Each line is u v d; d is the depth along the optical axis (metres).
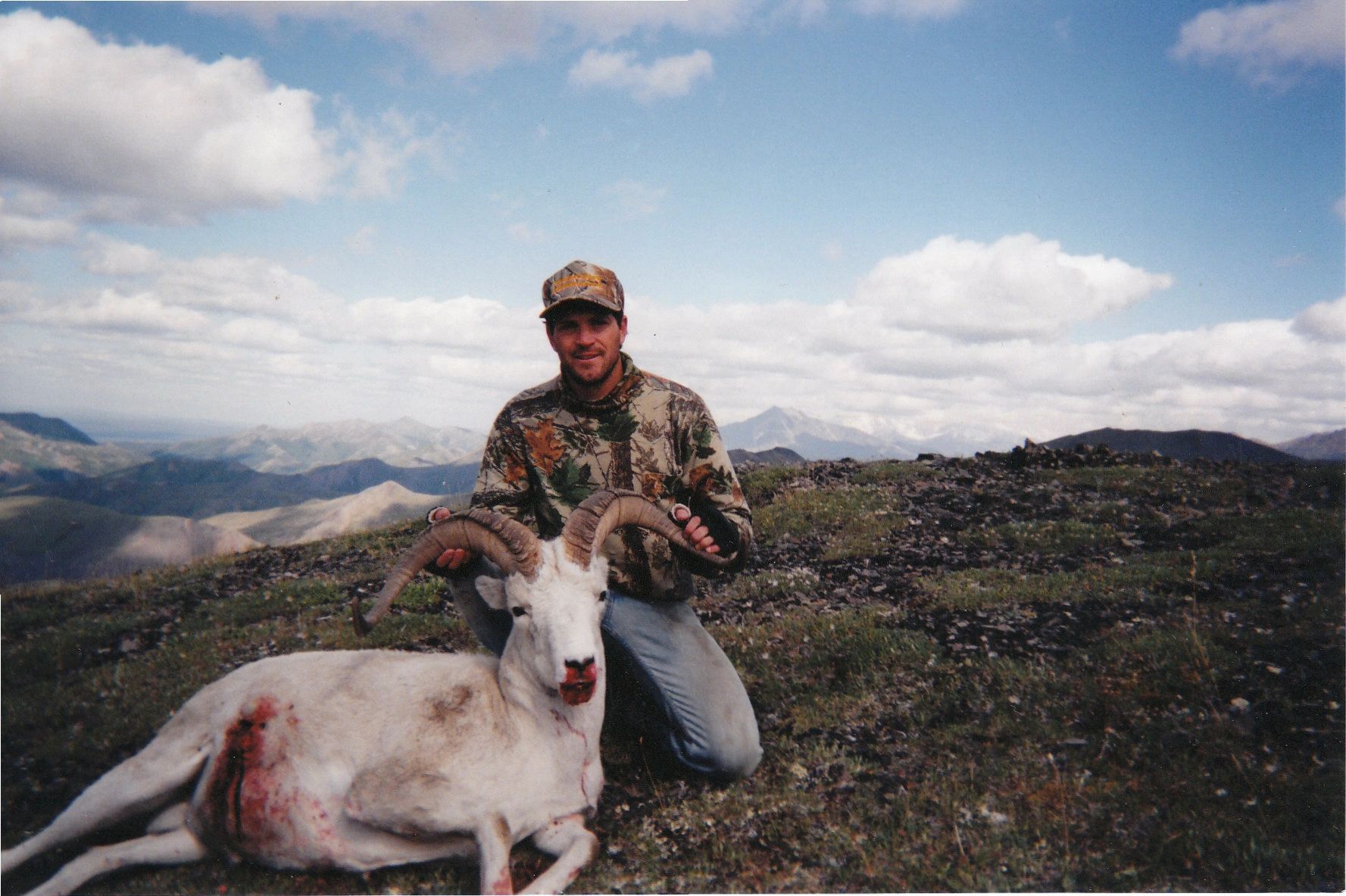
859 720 5.61
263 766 4.09
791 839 4.26
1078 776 4.53
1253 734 4.85
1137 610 7.39
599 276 4.91
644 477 5.20
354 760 4.06
